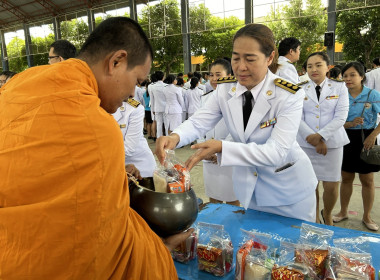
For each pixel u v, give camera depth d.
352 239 1.07
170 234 0.90
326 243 1.03
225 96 1.43
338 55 11.39
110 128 0.66
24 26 16.91
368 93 2.52
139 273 0.73
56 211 0.61
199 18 11.22
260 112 1.30
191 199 0.91
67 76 0.71
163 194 0.88
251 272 0.92
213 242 1.06
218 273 1.01
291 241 1.15
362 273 0.88
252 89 1.31
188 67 11.77
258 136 1.34
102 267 0.65
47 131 0.63
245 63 1.20
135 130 2.10
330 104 2.44
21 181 0.63
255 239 1.06
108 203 0.64
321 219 2.86
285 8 9.60
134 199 0.90
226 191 2.27
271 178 1.42
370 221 2.63
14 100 0.70
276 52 1.34
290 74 2.40
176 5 11.74
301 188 1.46
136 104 2.10
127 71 0.78
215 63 2.31
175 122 6.71
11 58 18.59
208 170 2.33
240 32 1.21
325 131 2.33
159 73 6.75
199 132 1.49
